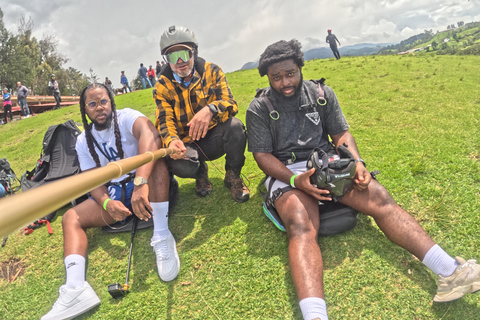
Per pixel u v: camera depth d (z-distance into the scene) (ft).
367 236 8.52
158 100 10.14
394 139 13.78
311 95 8.91
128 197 10.16
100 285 8.95
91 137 9.81
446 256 6.66
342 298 7.16
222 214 10.84
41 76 161.17
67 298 7.85
